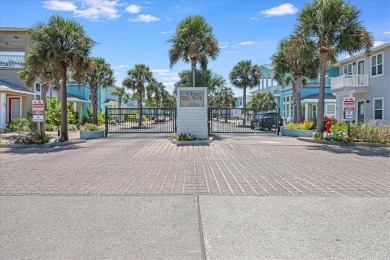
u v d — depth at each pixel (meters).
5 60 32.78
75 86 48.03
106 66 38.03
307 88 40.97
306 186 7.50
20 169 9.91
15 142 17.48
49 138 18.36
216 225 4.93
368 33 17.91
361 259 3.88
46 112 31.88
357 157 12.59
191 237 4.53
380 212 5.53
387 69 24.92
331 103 39.22
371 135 16.92
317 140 17.91
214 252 4.05
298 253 4.03
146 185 7.61
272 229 4.77
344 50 18.16
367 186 7.52
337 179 8.34
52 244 4.31
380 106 25.81
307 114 41.09
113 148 15.98
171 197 6.50
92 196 6.61
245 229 4.77
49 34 17.70
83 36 18.66
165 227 4.89
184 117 18.53
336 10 17.59
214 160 11.74
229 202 6.12
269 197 6.47
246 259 3.89
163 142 18.80
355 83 27.42
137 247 4.22
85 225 4.97
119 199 6.38
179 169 9.84
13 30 31.84
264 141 18.84
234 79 44.94
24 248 4.19
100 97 54.03
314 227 4.84
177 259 3.91
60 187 7.41
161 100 85.81
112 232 4.70
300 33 18.61
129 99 73.62
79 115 43.66
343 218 5.23
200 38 22.36
